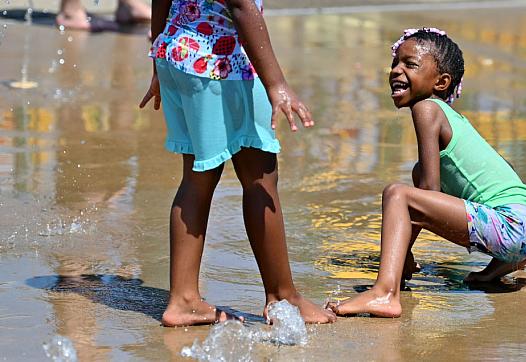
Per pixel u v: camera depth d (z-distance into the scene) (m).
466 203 11.30
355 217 14.21
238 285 11.45
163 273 11.86
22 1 34.72
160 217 14.04
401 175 16.42
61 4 30.53
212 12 10.17
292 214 14.29
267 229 10.32
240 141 10.18
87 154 17.39
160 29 10.93
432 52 11.76
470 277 11.80
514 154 17.56
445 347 9.61
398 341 9.77
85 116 20.14
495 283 11.77
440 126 11.52
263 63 9.85
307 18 33.25
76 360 9.18
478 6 35.97
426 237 13.52
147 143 18.25
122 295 11.08
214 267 12.05
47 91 22.16
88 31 30.11
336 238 13.29
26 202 14.60
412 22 32.56
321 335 9.93
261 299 11.02
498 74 25.02
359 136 19.05
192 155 10.45
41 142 18.11
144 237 13.19
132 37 29.34
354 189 15.62
